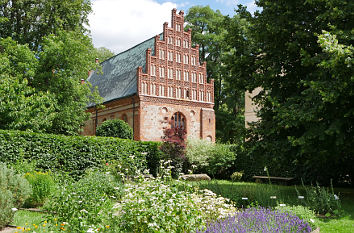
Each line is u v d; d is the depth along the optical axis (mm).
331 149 10312
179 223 5262
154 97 29750
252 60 12906
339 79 8727
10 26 26172
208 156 20375
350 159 13023
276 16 11805
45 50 20766
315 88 8914
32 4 26078
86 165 15141
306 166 14328
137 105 29250
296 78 11781
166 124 30203
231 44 14031
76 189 7020
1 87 15992
